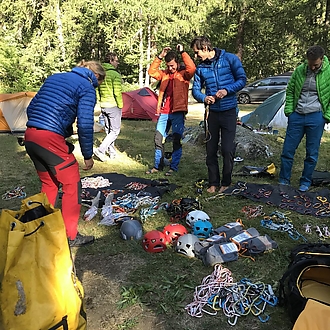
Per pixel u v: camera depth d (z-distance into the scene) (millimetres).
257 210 4121
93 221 3867
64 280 1980
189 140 7699
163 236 3311
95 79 3172
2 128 8797
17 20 19812
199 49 4367
